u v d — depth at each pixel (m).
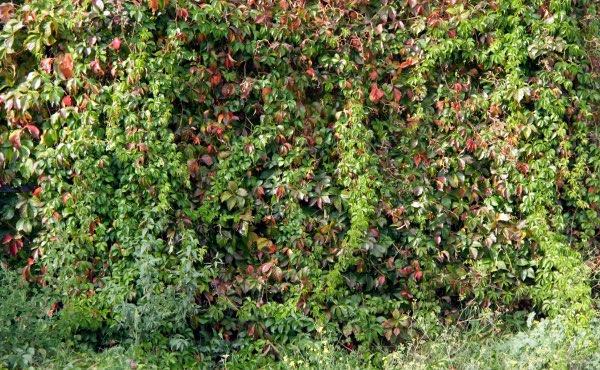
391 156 5.92
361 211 5.61
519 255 6.18
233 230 5.61
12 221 5.37
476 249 5.98
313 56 5.71
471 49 5.93
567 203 6.38
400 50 5.86
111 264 5.29
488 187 6.06
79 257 5.21
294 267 5.68
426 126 5.95
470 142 5.94
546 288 6.05
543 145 6.07
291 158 5.56
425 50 5.82
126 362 4.68
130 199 5.28
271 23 5.52
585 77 6.23
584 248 6.43
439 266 6.04
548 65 6.03
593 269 6.33
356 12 5.74
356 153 5.64
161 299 5.02
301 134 5.66
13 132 5.06
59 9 5.09
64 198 5.18
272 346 5.52
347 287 5.87
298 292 5.64
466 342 5.66
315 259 5.66
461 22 5.83
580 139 6.39
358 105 5.63
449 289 5.98
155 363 5.05
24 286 5.07
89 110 5.11
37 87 5.05
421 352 5.57
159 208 5.21
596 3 6.45
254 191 5.61
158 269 5.22
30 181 5.32
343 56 5.68
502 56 5.94
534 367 5.13
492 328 5.89
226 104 5.53
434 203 5.93
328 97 5.76
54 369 4.69
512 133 6.01
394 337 5.75
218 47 5.49
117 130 5.14
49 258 5.16
